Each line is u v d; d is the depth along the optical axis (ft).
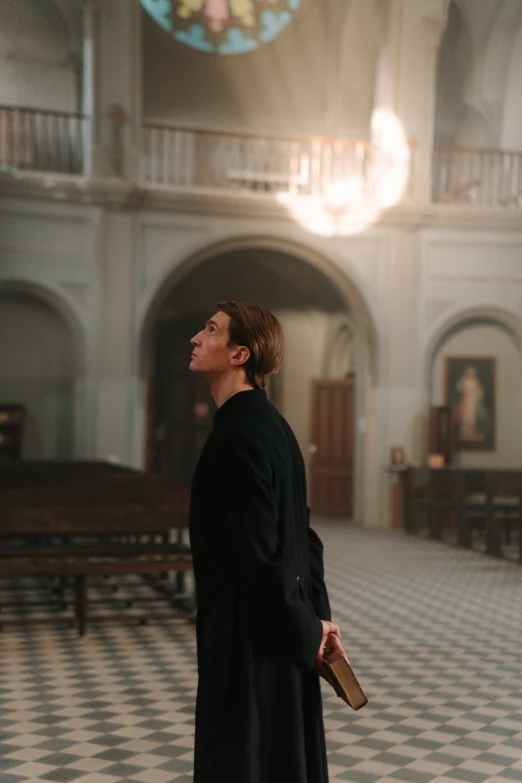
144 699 17.81
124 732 15.61
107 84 48.96
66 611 27.68
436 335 53.01
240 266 60.75
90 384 49.32
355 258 52.42
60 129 53.26
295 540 7.41
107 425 49.34
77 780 13.10
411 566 37.58
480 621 26.53
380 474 52.60
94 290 49.47
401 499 52.21
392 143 52.21
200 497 7.29
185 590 31.09
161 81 58.75
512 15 58.44
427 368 52.90
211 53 59.31
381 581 33.68
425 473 48.08
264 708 6.99
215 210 50.67
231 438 7.19
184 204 50.19
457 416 53.83
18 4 56.08
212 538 7.16
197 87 59.11
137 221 49.98
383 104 52.54
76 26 55.72
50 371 50.47
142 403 50.55
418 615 27.35
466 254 53.26
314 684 7.36
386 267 52.70
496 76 60.49
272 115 59.77
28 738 15.20
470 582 33.60
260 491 6.99
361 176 53.11
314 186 53.83
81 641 23.38
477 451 53.98
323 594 7.85
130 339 49.80
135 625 25.48
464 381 53.93
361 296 52.49
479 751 14.87
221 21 59.36
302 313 63.00
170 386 66.18
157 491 26.84
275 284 62.13
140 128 49.70
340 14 58.59
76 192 48.80
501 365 54.24
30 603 27.14
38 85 56.49
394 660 21.62
